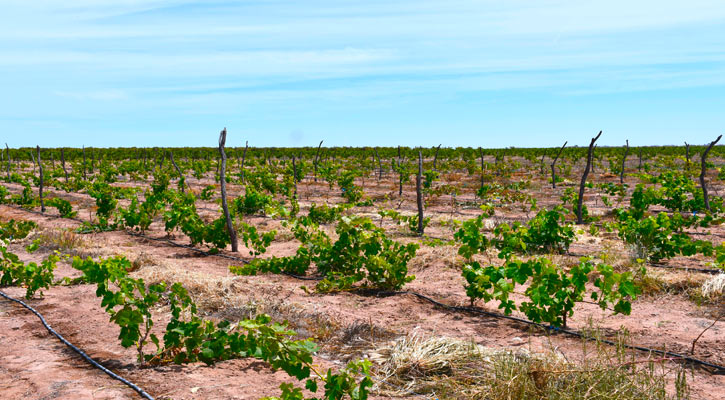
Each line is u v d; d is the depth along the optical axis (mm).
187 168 33000
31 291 7051
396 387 4309
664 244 8906
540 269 5816
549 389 3775
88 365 4758
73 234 11367
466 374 4406
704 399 4098
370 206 17750
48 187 24656
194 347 4746
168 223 12117
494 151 52344
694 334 5648
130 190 17688
